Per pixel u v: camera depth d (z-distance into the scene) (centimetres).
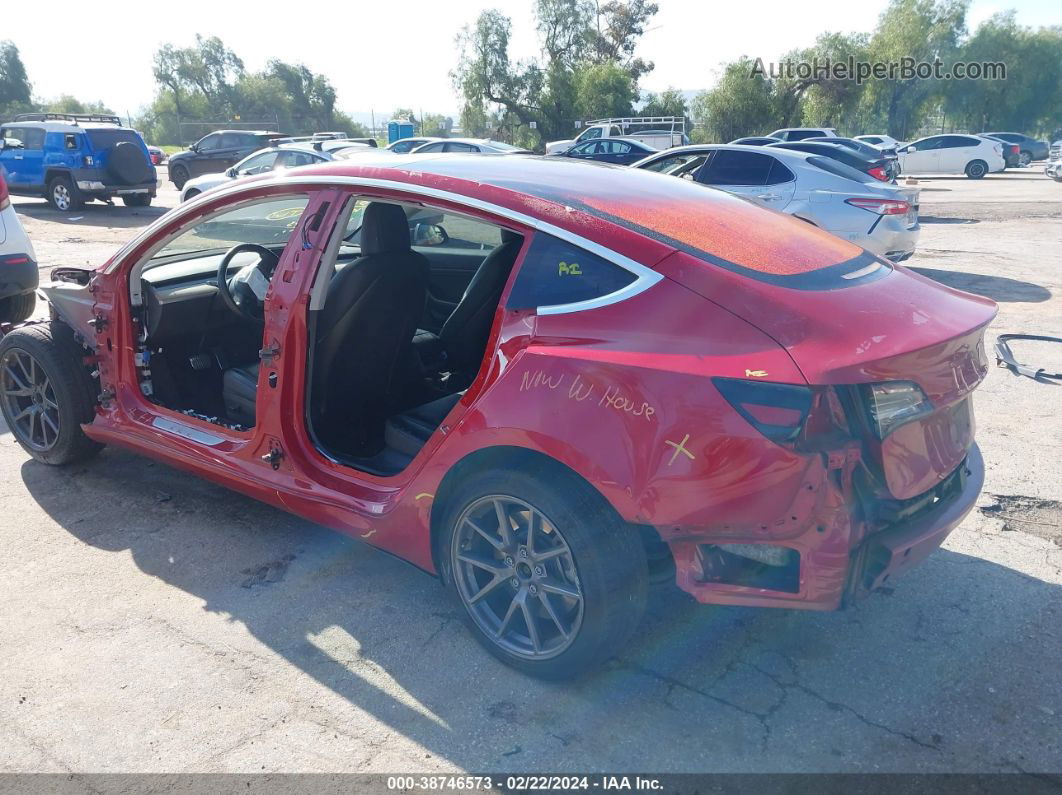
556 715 261
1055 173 2689
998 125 6125
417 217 498
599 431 238
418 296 346
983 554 354
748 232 285
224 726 255
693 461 228
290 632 302
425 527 288
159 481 422
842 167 954
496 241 482
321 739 250
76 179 1733
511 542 268
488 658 288
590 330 248
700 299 240
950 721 257
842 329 234
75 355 404
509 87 5125
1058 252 1173
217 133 2358
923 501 255
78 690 270
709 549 243
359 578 338
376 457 336
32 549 356
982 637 299
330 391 333
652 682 276
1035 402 533
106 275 378
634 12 5869
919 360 235
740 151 966
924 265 1072
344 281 321
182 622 307
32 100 7400
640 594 254
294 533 374
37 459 435
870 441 229
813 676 279
